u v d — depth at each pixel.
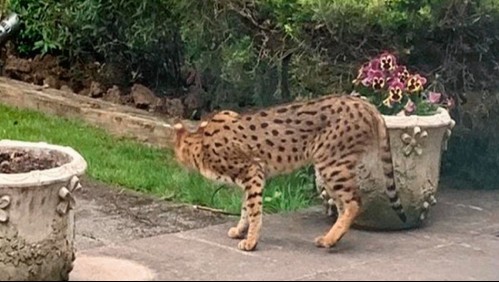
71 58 7.10
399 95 4.50
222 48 5.42
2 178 3.65
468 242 4.18
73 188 3.78
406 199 4.33
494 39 4.96
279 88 5.31
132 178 5.15
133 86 6.74
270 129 4.10
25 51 7.28
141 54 6.75
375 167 4.24
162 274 3.67
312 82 4.96
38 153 4.07
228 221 4.50
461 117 5.11
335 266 3.79
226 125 4.10
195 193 4.88
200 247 4.05
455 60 5.02
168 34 6.32
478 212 4.68
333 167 4.07
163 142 5.88
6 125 6.20
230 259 3.88
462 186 5.18
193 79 6.46
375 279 3.56
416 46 4.98
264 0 5.10
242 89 5.71
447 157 5.25
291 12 4.95
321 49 4.95
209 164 4.10
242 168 4.04
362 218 4.34
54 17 6.88
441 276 3.62
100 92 6.84
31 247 3.70
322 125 4.10
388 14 4.75
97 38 6.79
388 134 4.16
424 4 4.78
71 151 4.03
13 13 7.15
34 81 7.14
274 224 4.41
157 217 4.57
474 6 4.81
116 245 4.10
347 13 4.75
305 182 4.88
